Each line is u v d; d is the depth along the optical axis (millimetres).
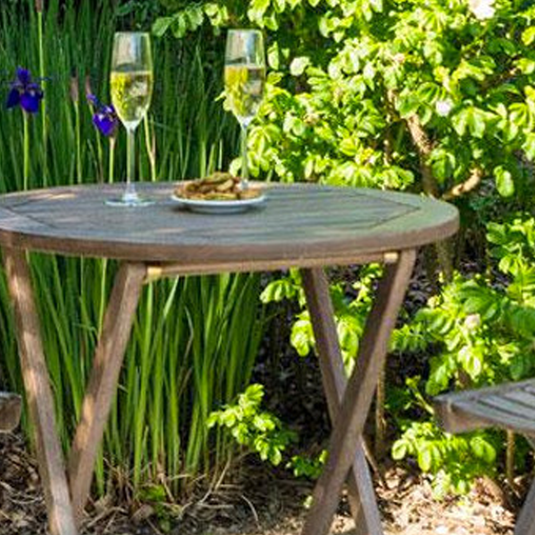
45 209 3377
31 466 4863
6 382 4887
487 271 5074
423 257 5535
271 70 4902
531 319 4113
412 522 4707
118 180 4672
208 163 4742
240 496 4863
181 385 4750
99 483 4676
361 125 4496
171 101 4656
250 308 4762
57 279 4438
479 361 4301
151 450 4754
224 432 4836
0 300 4719
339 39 4449
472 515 4754
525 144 4195
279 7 4352
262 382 5617
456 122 4156
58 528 3359
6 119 4672
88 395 3135
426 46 4199
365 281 4668
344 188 3902
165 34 4730
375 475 5023
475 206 4945
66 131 4551
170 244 2785
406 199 3637
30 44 4762
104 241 2834
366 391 3527
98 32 4871
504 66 4535
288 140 4539
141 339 4496
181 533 4621
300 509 4828
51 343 4539
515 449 4793
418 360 5598
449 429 3277
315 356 5832
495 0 4230
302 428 5398
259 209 3404
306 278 3879
